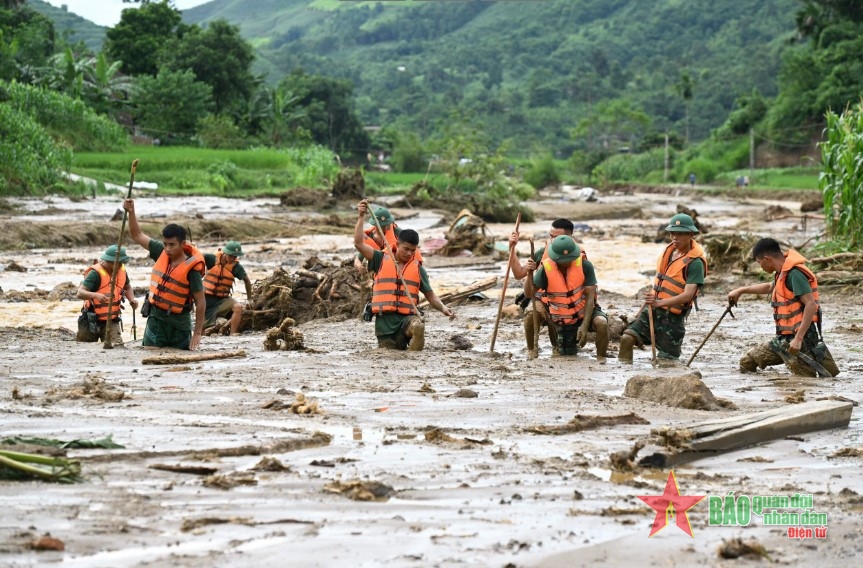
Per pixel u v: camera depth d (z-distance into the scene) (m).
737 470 6.25
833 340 12.51
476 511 5.23
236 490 5.49
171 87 71.94
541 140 143.12
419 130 147.25
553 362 10.59
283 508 5.20
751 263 19.47
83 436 6.58
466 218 24.56
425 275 11.38
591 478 5.91
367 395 8.38
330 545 4.65
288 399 8.07
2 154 38.50
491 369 9.92
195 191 47.97
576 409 7.92
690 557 4.61
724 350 11.73
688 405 8.05
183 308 11.27
